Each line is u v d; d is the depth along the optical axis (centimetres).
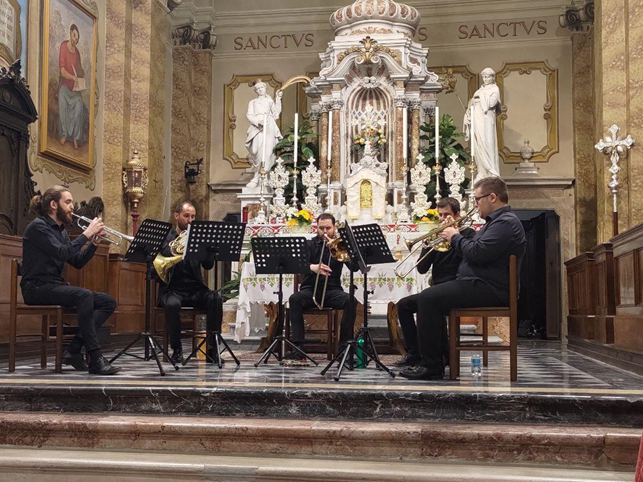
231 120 1448
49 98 935
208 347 702
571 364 737
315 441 431
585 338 918
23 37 880
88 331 587
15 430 454
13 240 776
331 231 696
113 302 632
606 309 817
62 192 618
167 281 659
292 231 966
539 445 414
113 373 583
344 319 664
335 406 466
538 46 1377
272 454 433
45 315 648
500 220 543
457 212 616
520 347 1076
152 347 582
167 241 690
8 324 761
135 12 1159
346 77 1180
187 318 1229
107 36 1115
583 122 1346
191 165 1409
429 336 547
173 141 1404
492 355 869
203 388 478
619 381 554
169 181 1396
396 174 1150
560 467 410
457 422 453
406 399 460
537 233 1427
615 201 935
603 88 1001
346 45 1191
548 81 1370
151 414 478
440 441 423
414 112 1173
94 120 1068
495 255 538
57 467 412
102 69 1100
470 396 455
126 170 1105
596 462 410
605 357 763
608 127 996
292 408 469
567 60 1367
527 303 1474
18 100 827
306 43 1441
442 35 1400
